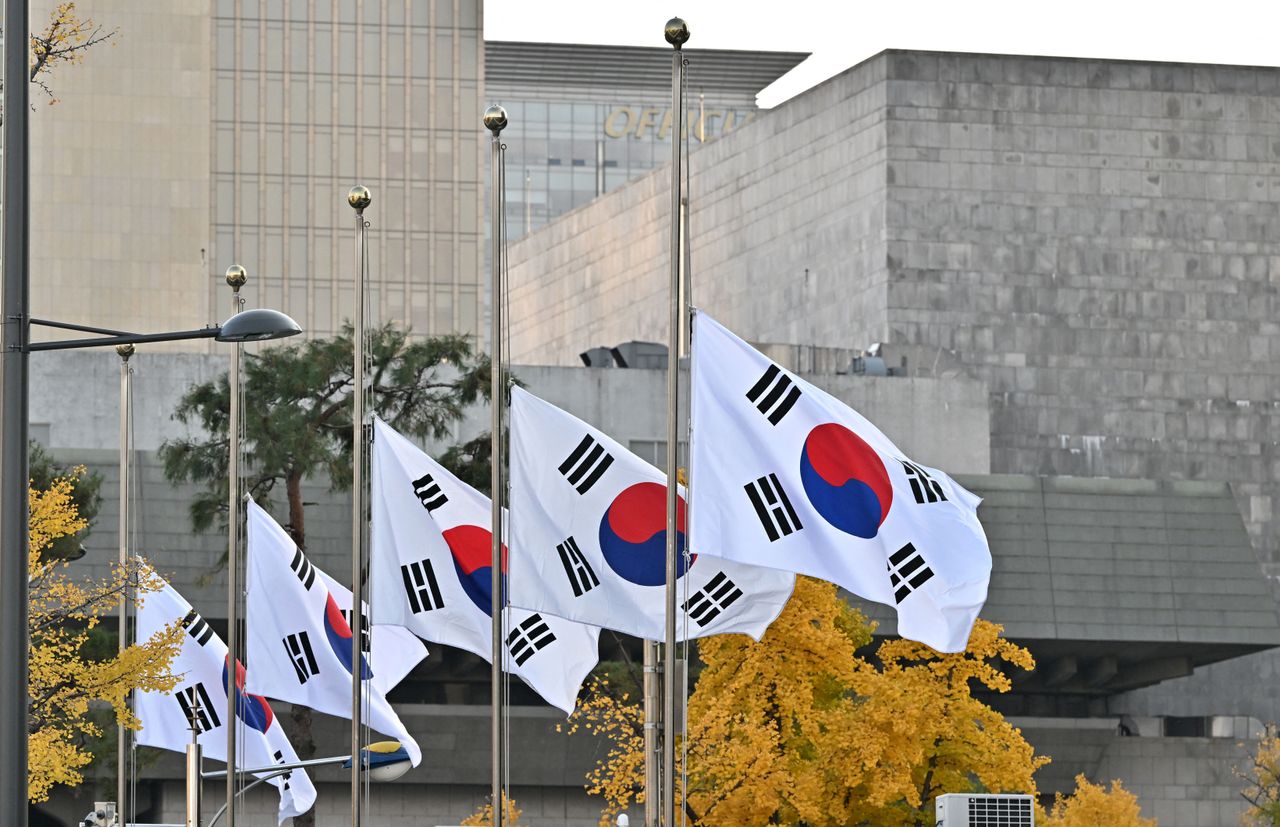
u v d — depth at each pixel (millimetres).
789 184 121188
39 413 93625
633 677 68375
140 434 93500
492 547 34469
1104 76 115188
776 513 29250
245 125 116438
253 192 116250
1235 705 102625
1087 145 114750
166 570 82750
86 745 67000
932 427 100062
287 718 82500
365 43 117500
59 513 40969
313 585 42094
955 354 112500
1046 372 113125
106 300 114750
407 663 46188
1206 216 115375
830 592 45031
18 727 19750
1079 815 62062
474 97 117688
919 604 28859
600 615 33188
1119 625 87750
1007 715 93750
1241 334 115000
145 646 40469
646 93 185625
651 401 95188
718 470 29484
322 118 116812
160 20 116312
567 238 145375
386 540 37656
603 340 139375
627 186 136875
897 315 112250
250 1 116938
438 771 85688
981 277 113188
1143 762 92000
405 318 116000
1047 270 113750
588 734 84938
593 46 179375
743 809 44406
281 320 22781
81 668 39812
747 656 44781
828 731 46031
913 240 113000
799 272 120062
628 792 49094
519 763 85312
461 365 67812
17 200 20281
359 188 40219
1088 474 113000
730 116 184250
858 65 116062
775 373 29500
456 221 116938
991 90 114188
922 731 47188
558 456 33438
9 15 20328
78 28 41688
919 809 48812
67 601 41719
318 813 86125
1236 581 89188
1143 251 114688
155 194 115562
